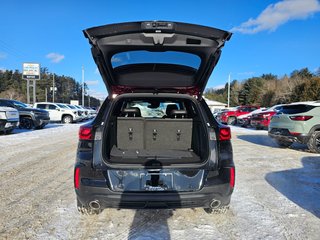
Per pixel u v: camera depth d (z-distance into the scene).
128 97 2.95
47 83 71.25
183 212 2.97
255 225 2.66
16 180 4.19
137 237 2.42
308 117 6.77
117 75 2.83
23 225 2.63
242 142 9.17
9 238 2.38
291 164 5.49
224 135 2.67
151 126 3.43
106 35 2.28
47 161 5.62
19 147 7.43
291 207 3.12
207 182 2.50
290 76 55.53
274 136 7.61
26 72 30.48
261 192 3.65
